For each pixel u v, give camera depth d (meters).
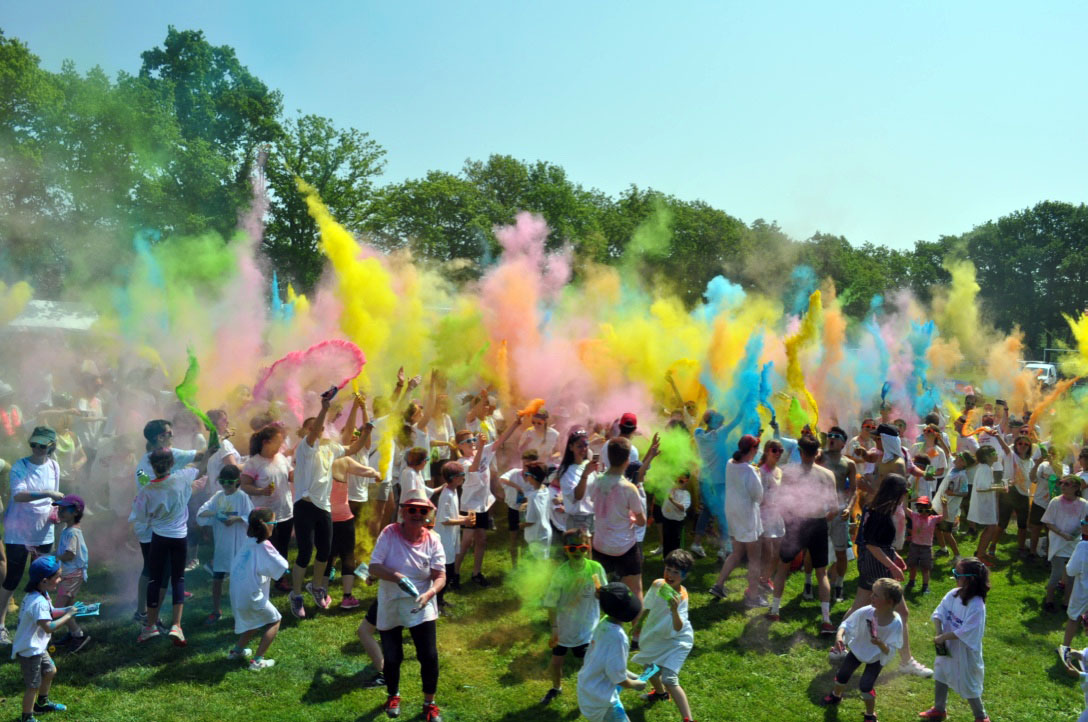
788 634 7.77
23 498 7.02
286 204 33.22
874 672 6.13
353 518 8.11
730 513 8.38
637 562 7.21
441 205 36.38
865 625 6.16
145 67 43.59
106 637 7.09
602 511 7.20
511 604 8.28
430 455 9.58
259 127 38.81
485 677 6.68
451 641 7.38
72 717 5.77
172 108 35.97
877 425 10.26
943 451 11.41
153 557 6.98
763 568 9.04
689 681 6.76
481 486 8.79
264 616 6.60
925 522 9.02
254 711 5.96
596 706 5.32
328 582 8.53
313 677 6.52
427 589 6.02
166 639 7.10
